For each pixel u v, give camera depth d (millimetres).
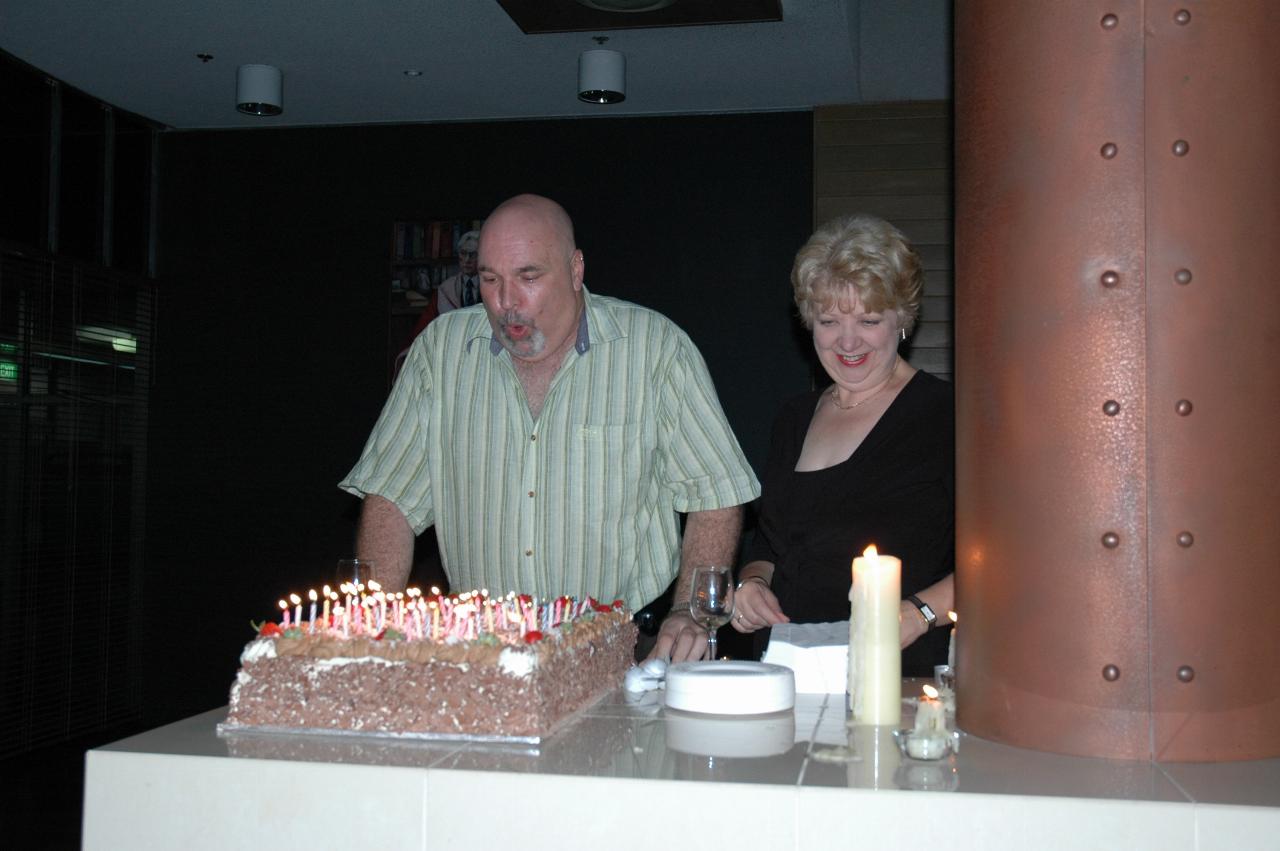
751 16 4316
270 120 5812
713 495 2357
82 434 5613
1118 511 1299
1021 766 1266
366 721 1415
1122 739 1295
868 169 5410
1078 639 1318
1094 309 1311
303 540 5809
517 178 5699
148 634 5918
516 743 1370
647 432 2395
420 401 2447
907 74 5125
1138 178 1295
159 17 4500
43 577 5418
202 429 5922
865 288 2207
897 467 2270
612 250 5602
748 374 5473
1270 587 1300
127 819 1290
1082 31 1321
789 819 1162
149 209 5988
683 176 5574
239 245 5938
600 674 1699
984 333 1406
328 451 5805
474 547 2428
